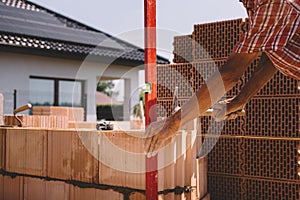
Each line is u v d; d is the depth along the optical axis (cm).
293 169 453
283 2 217
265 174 471
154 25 388
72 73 1405
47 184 494
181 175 440
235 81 237
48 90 1360
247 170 483
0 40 1187
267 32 221
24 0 1620
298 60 223
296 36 221
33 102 1298
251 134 482
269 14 219
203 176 490
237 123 492
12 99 1207
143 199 414
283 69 235
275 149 464
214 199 504
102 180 446
